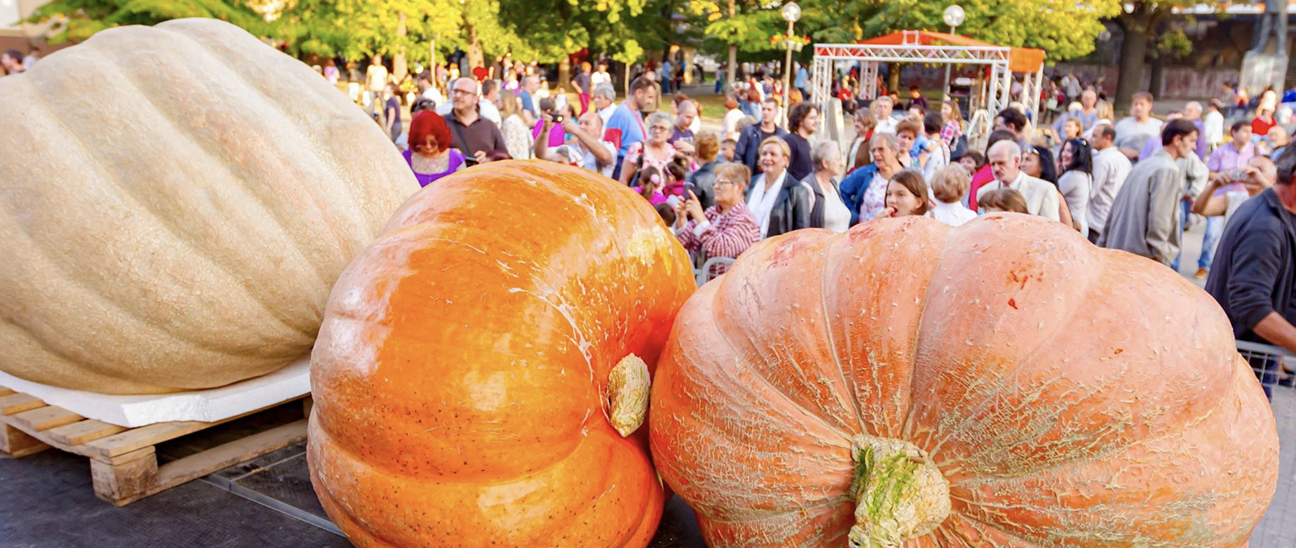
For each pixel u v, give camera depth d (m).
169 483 2.98
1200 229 12.08
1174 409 1.66
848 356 1.83
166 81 3.00
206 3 20.02
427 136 5.46
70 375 3.10
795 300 1.93
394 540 2.12
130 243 2.80
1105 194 8.13
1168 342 1.68
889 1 29.64
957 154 10.69
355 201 3.25
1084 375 1.65
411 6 25.44
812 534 1.96
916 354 1.78
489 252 2.15
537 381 2.03
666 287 2.53
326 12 24.61
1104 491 1.67
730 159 8.88
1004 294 1.74
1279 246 3.96
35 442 3.27
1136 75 39.53
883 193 6.52
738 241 5.50
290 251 3.05
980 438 1.72
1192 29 45.19
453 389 1.97
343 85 26.66
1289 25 41.09
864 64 26.16
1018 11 28.30
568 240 2.27
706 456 2.00
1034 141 7.93
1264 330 3.94
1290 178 3.91
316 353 2.18
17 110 2.84
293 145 3.10
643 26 36.38
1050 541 1.74
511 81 27.08
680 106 9.79
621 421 2.27
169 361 3.02
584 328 2.20
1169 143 7.64
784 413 1.90
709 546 2.27
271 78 3.31
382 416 2.00
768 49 33.00
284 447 3.32
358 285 2.13
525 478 2.05
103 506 2.87
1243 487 1.74
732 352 1.99
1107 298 1.73
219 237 2.89
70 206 2.75
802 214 6.03
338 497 2.16
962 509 1.79
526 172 2.46
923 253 1.90
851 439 1.85
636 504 2.29
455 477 2.02
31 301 2.83
